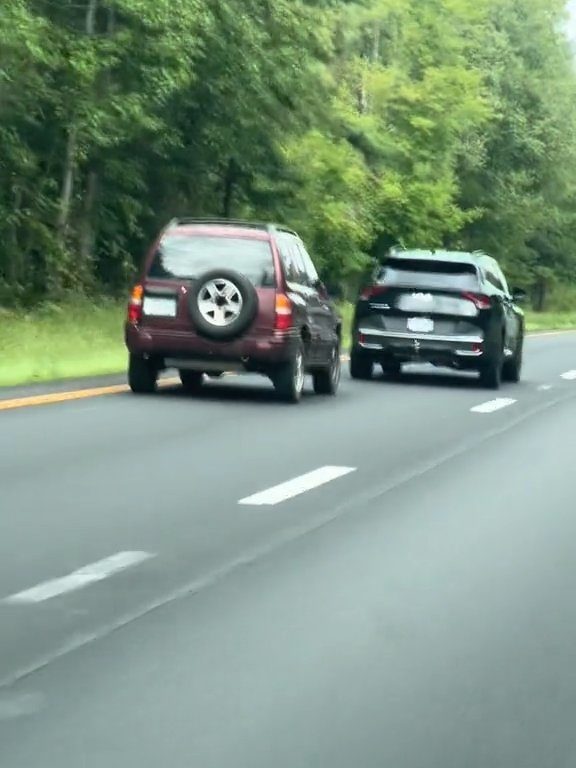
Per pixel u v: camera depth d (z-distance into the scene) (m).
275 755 5.41
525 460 14.40
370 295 24.98
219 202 41.91
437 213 51.47
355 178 44.88
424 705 6.09
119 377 22.19
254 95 37.75
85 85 33.69
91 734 5.62
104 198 40.12
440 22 55.59
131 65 34.19
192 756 5.39
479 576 8.83
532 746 5.59
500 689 6.36
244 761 5.34
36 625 7.33
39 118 36.16
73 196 40.03
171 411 17.84
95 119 34.16
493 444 15.71
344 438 15.76
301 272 20.95
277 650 6.93
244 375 24.39
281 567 8.88
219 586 8.31
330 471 13.09
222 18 36.50
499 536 10.22
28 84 33.88
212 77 37.19
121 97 34.12
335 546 9.60
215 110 38.09
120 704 6.02
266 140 39.88
